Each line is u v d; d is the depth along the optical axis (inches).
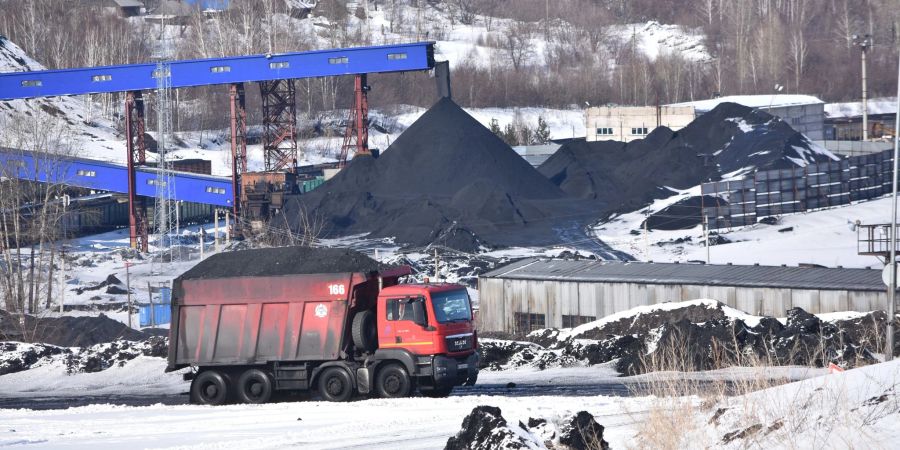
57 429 3629.4
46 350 6363.2
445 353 4247.0
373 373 4313.5
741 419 1978.3
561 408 3243.1
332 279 4328.3
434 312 4247.0
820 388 2022.6
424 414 3467.0
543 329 7751.0
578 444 2167.8
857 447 1647.4
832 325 5457.7
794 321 5324.8
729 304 7465.6
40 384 5698.8
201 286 4478.3
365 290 4362.7
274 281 4392.2
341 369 4303.6
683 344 4995.1
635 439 2208.4
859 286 6943.9
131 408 4252.0
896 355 4923.7
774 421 1883.6
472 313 4443.9
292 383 4372.5
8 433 3548.2
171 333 4507.9
